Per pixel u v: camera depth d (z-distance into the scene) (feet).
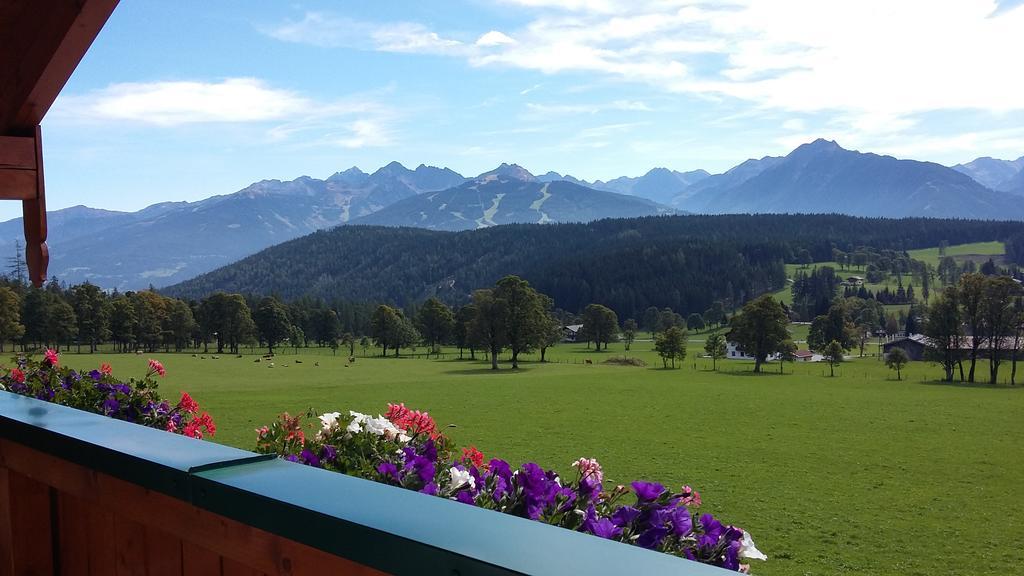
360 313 531.09
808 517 78.28
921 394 228.84
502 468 6.09
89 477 5.74
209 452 4.86
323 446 7.02
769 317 336.08
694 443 131.54
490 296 301.02
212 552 4.57
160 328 348.59
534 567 2.50
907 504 85.40
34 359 15.65
